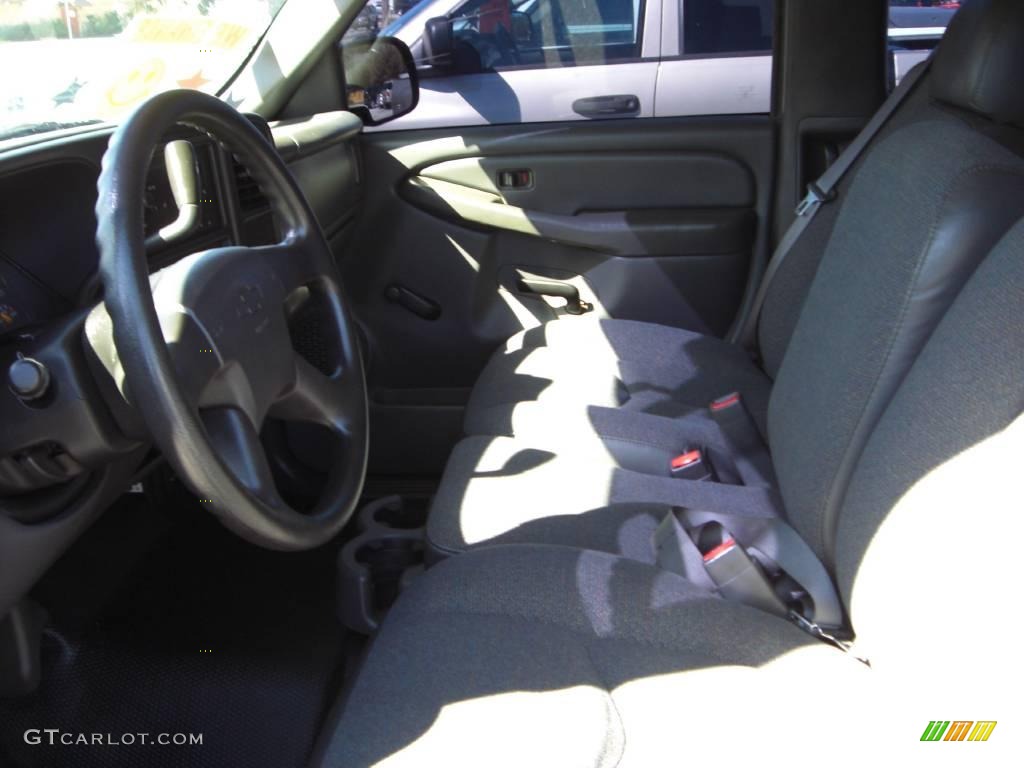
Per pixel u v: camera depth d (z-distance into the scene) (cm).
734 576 121
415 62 238
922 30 215
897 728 96
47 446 104
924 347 109
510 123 238
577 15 237
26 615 149
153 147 104
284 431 222
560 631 110
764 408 186
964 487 91
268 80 211
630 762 93
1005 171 113
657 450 165
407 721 99
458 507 144
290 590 193
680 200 229
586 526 137
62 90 153
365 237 241
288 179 133
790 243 197
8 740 156
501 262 239
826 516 123
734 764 93
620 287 234
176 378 93
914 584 96
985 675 85
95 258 130
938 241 112
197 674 171
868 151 181
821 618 121
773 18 225
